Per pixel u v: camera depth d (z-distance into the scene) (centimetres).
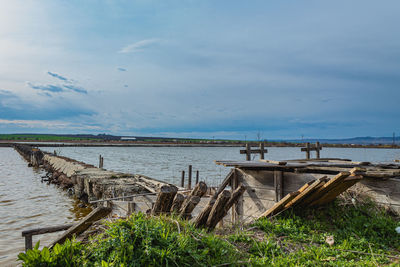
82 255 457
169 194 618
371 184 829
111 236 468
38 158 4794
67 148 10956
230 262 487
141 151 10044
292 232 689
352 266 521
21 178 3200
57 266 430
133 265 424
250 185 1029
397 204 779
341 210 805
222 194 631
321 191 713
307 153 1717
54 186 2666
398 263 531
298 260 536
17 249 1044
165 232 502
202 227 648
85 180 2080
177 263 444
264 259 531
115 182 1906
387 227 695
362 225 725
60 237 544
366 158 6062
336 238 662
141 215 529
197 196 646
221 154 8931
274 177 970
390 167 888
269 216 803
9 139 18150
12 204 1816
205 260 475
